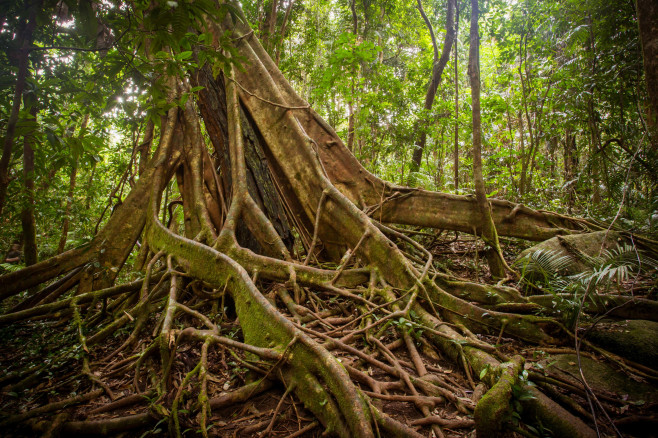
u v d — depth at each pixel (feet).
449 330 10.75
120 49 8.09
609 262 11.50
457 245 21.66
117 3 8.28
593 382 8.98
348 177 19.12
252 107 18.63
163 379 8.91
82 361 11.18
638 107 23.13
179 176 19.34
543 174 35.17
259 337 9.46
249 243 16.83
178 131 19.38
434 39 31.32
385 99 29.07
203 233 16.17
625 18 23.26
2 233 27.40
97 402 9.07
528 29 28.58
